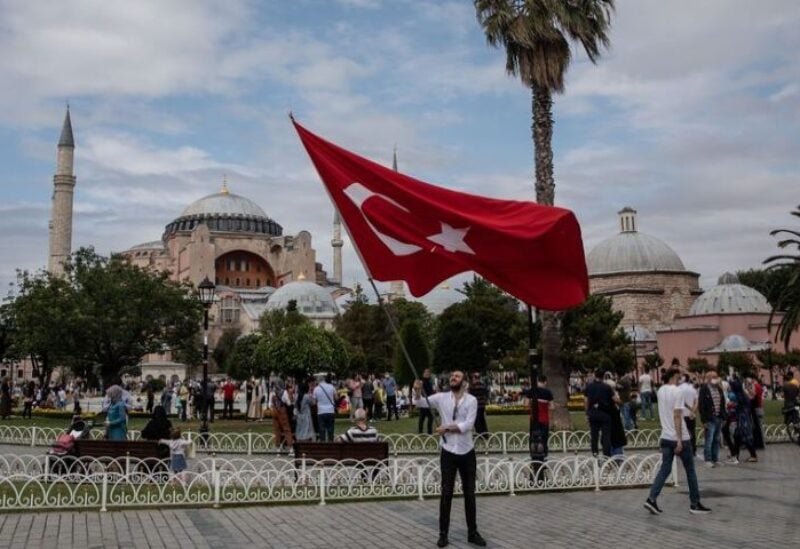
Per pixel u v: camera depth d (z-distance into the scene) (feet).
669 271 302.25
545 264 40.27
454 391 30.96
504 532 32.76
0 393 119.96
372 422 104.83
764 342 239.91
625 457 46.70
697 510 37.37
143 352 156.87
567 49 77.87
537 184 80.48
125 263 161.79
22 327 157.79
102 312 145.69
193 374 323.16
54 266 344.69
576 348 148.97
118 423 52.19
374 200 38.96
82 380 211.41
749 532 32.45
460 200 39.63
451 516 36.60
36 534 31.99
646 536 31.68
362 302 300.81
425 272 38.96
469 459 30.63
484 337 208.23
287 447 69.10
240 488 42.83
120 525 34.09
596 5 77.46
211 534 32.19
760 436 71.41
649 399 105.19
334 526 34.06
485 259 39.40
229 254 453.17
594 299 151.74
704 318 263.49
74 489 41.57
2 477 38.27
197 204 484.33
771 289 294.25
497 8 76.84
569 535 32.04
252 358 125.29
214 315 385.50
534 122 81.10
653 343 282.97
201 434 71.00
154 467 42.45
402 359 167.53
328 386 67.72
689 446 37.24
